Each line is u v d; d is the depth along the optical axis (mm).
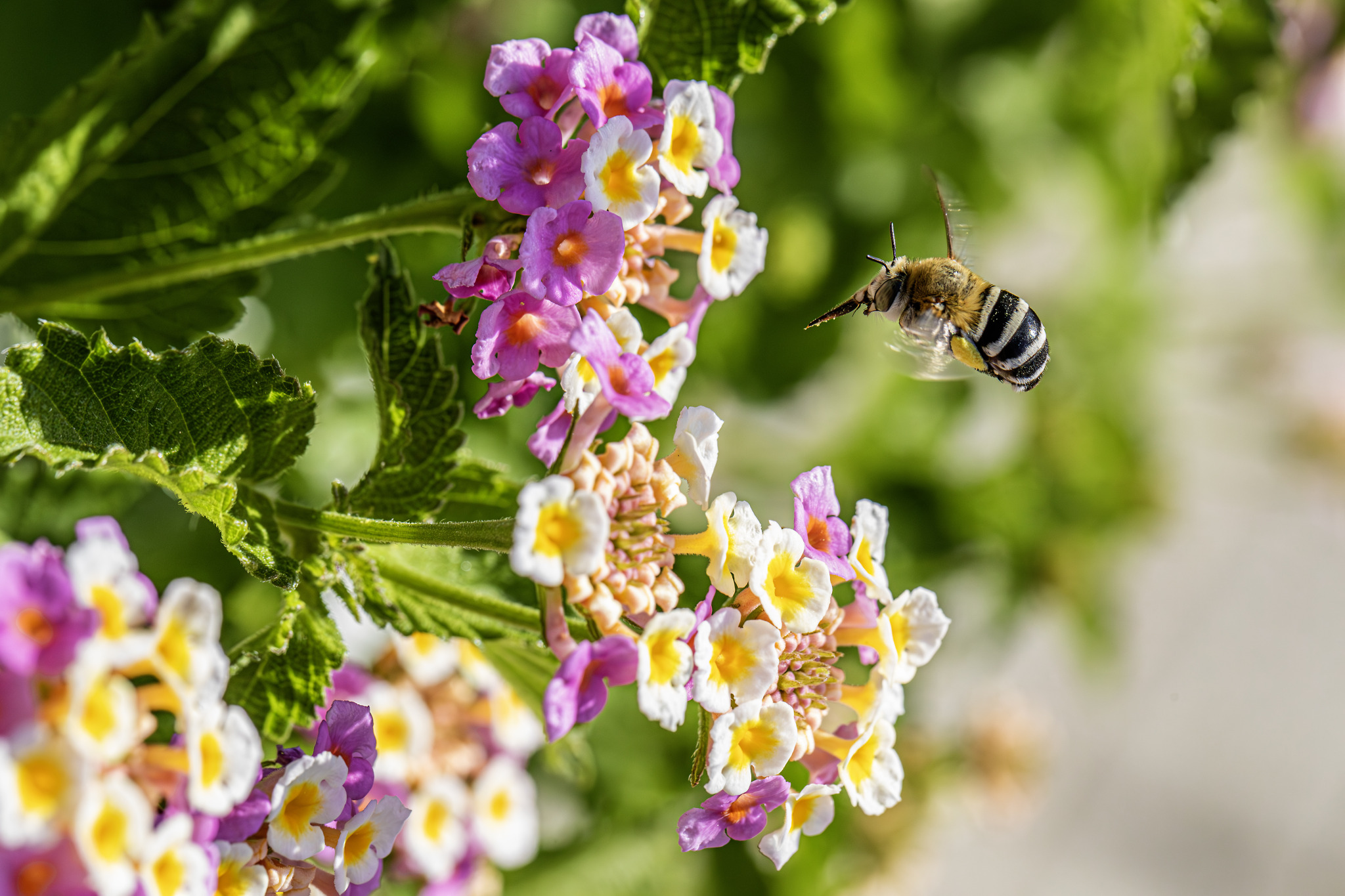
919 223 524
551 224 318
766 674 316
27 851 292
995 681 811
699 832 318
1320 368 811
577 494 312
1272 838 1034
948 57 504
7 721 292
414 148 399
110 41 375
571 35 424
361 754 317
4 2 370
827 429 571
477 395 387
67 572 296
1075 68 515
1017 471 591
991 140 528
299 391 325
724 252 336
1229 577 1188
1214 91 369
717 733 313
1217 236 776
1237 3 364
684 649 314
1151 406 724
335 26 343
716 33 340
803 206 499
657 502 320
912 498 549
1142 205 526
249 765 301
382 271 334
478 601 331
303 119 346
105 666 294
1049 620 728
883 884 545
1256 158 683
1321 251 763
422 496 334
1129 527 659
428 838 372
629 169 322
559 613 316
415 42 371
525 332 322
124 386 322
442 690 381
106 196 345
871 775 327
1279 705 1118
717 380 496
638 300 333
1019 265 680
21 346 318
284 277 395
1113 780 1042
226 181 347
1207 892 999
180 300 349
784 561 321
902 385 563
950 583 572
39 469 355
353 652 376
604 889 410
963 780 609
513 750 381
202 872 299
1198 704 1099
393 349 334
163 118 343
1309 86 605
